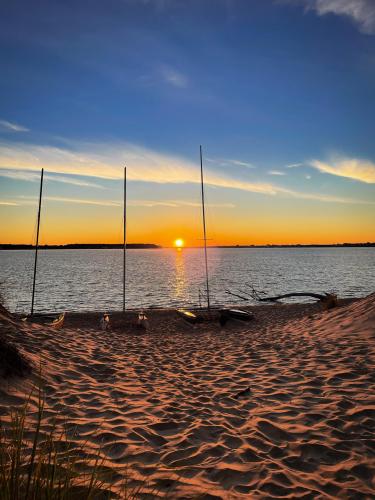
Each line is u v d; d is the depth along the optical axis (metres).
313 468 3.73
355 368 6.95
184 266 96.62
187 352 10.29
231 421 5.05
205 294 37.12
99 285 46.88
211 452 4.05
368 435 4.39
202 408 5.56
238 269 79.81
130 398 5.90
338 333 10.34
